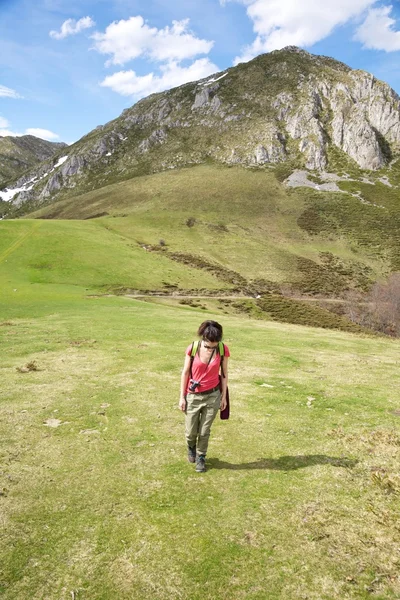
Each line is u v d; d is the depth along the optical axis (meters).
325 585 3.73
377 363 14.45
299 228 126.81
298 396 9.76
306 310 61.41
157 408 8.61
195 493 5.25
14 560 4.03
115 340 17.11
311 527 4.56
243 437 7.16
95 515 4.77
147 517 4.73
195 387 5.63
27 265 65.12
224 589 3.69
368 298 79.00
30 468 5.89
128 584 3.75
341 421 8.02
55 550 4.18
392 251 110.94
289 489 5.39
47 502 5.03
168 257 86.44
